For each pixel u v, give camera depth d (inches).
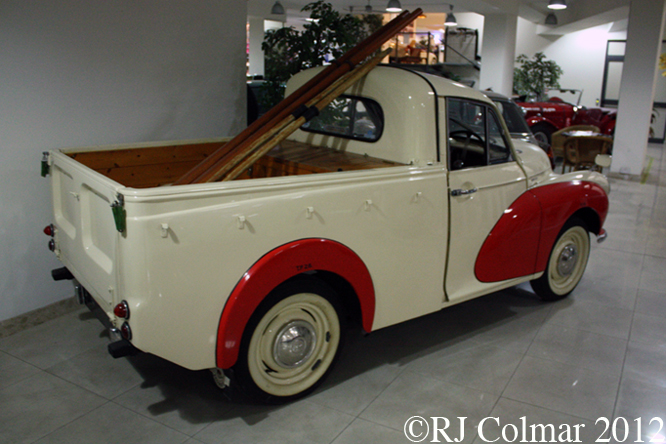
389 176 114.3
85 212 107.0
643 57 376.8
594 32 711.7
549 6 458.3
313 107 121.3
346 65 133.4
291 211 99.9
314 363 116.0
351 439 103.8
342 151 140.9
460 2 482.0
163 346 91.2
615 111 511.5
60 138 146.0
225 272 94.0
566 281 175.5
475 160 136.6
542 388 123.6
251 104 291.1
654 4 365.7
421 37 700.0
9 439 100.7
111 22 151.4
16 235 141.1
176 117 175.0
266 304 102.0
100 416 108.5
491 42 546.6
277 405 113.9
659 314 166.2
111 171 133.6
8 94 133.6
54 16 138.9
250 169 142.4
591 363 135.4
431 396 119.2
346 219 108.5
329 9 214.8
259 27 723.4
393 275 120.2
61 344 136.6
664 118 608.1
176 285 89.4
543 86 680.4
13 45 132.5
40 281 148.0
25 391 116.2
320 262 105.0
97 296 103.3
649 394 122.6
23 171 139.8
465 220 132.6
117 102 157.2
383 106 128.1
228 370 103.9
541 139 468.4
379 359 134.7
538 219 149.6
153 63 164.6
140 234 85.3
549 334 150.6
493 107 139.7
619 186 361.7
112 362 129.0
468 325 155.5
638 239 244.8
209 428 105.7
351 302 118.5
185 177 110.3
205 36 178.5
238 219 93.6
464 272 136.9
